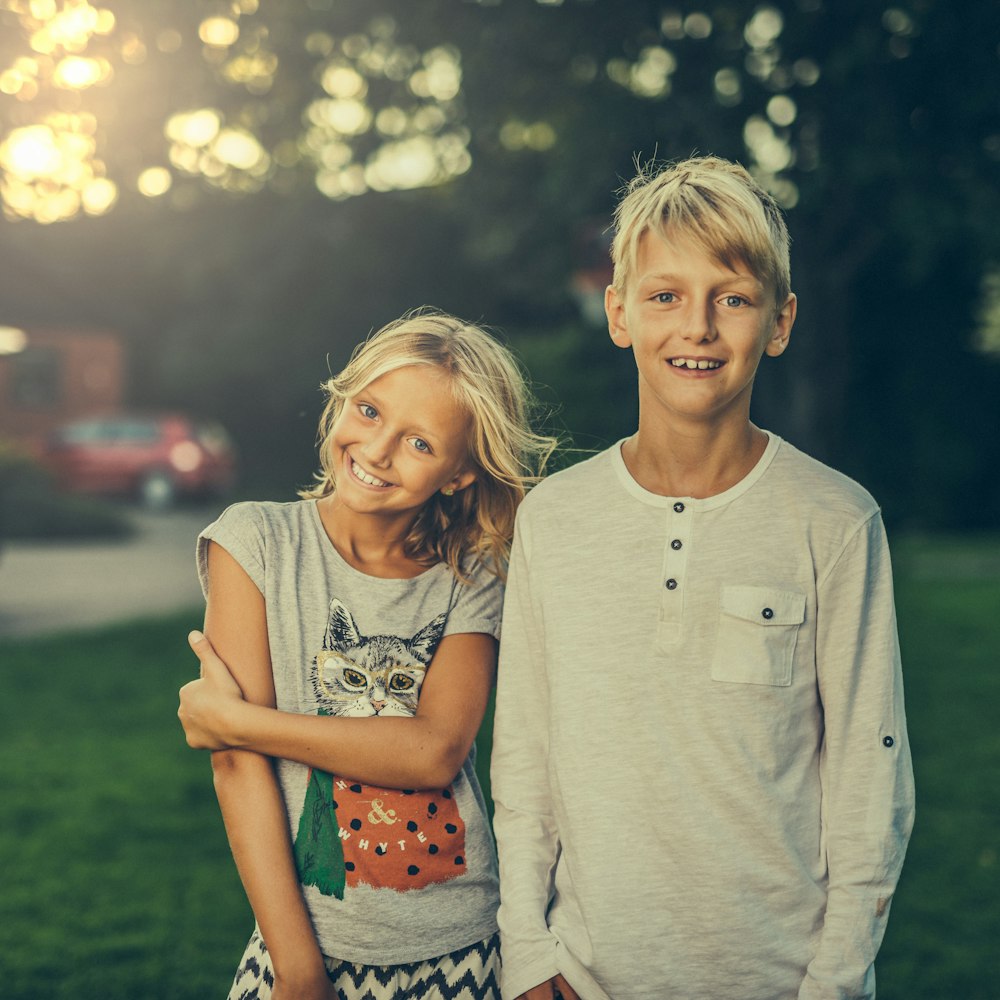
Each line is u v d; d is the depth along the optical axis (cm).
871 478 1844
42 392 2734
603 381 1377
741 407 179
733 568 175
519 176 968
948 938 381
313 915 178
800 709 175
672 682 174
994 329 1867
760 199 178
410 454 187
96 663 831
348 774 177
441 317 198
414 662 189
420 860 181
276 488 2425
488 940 187
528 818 187
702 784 173
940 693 713
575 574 182
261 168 891
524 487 201
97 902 414
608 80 838
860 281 1741
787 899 171
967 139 834
